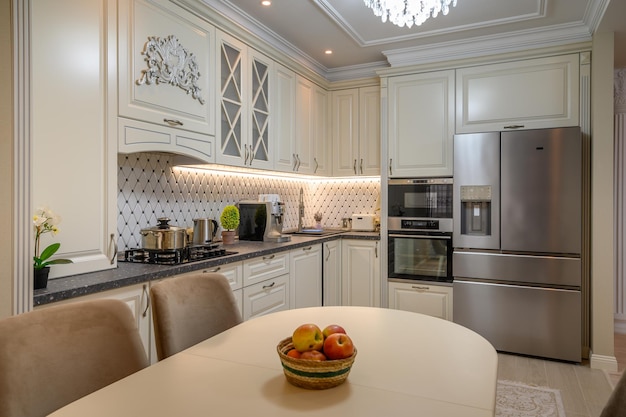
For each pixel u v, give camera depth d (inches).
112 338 47.1
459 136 137.3
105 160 79.3
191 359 46.7
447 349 49.9
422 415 33.9
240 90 120.0
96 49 77.9
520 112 134.7
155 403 36.1
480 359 46.6
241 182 144.6
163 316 55.3
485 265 134.6
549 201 125.9
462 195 136.7
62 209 71.4
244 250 109.7
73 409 35.0
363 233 164.4
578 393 104.4
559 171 124.5
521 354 131.6
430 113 146.6
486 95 139.0
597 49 120.1
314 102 163.3
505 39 134.8
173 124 95.5
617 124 154.1
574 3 113.0
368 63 164.1
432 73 146.3
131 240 102.2
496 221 132.4
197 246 108.4
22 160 60.9
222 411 34.6
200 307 61.4
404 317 64.1
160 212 110.9
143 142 87.8
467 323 137.1
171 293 57.7
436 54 144.7
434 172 146.1
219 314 63.3
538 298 128.0
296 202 178.7
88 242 75.8
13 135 59.9
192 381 40.8
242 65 120.7
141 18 87.3
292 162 147.9
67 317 44.4
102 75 79.1
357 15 122.0
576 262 123.5
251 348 50.3
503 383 110.8
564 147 123.8
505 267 131.9
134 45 85.7
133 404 35.9
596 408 96.7
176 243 88.4
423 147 147.6
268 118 133.6
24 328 40.6
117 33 81.7
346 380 41.0
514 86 135.5
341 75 171.6
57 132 70.7
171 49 94.7
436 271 143.8
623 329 154.6
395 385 39.8
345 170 171.5
